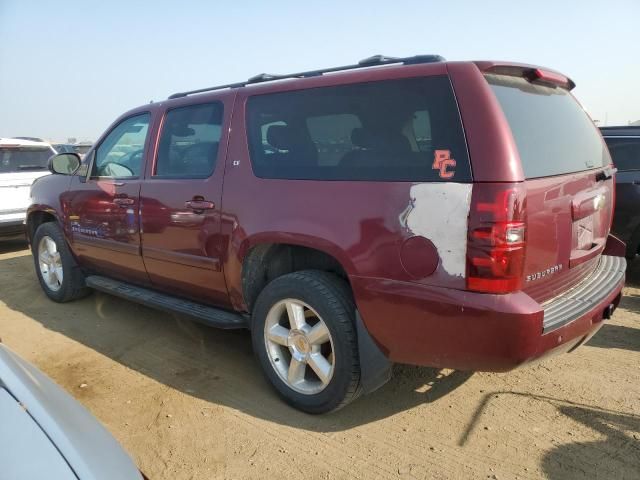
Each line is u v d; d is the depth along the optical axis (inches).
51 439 61.9
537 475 105.2
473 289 97.6
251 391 141.9
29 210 225.8
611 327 182.7
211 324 146.2
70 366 158.7
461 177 98.9
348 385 118.0
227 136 142.0
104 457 64.3
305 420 127.1
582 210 119.2
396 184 106.3
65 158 199.8
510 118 105.0
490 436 118.6
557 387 140.0
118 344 175.2
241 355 165.5
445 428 122.3
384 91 113.1
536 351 98.9
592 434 118.5
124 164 177.5
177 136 158.7
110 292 184.1
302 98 127.6
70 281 211.8
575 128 133.5
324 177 119.2
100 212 182.1
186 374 152.6
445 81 105.2
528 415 126.8
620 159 235.6
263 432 122.3
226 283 142.6
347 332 116.9
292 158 127.2
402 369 152.1
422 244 102.2
